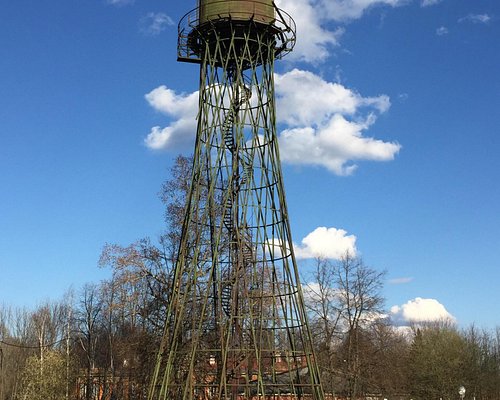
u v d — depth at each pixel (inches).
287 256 1323.8
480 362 3831.2
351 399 2268.7
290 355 1333.7
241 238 1320.1
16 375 2859.3
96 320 3245.6
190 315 1504.7
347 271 2361.0
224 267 1430.9
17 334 3107.8
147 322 1870.1
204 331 1502.2
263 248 1336.1
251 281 1437.0
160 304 1790.1
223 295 1378.0
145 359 1796.3
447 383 3410.4
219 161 1348.4
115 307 1891.0
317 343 2309.3
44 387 2425.0
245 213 1327.5
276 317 1332.4
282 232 1328.7
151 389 1283.2
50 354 2539.4
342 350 2415.1
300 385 1253.1
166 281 1780.3
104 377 2620.6
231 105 1368.1
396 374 2672.2
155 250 1813.5
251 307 1256.8
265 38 1379.2
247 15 1346.0
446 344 3582.7
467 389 3469.5
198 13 1385.3
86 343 3238.2
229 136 1385.3
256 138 1359.5
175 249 1820.9
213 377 1565.0
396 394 2755.9
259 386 1234.6
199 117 1374.3
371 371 2341.3
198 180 1358.3
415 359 3543.3
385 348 2613.2
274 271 1336.1
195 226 1390.3
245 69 1393.9
